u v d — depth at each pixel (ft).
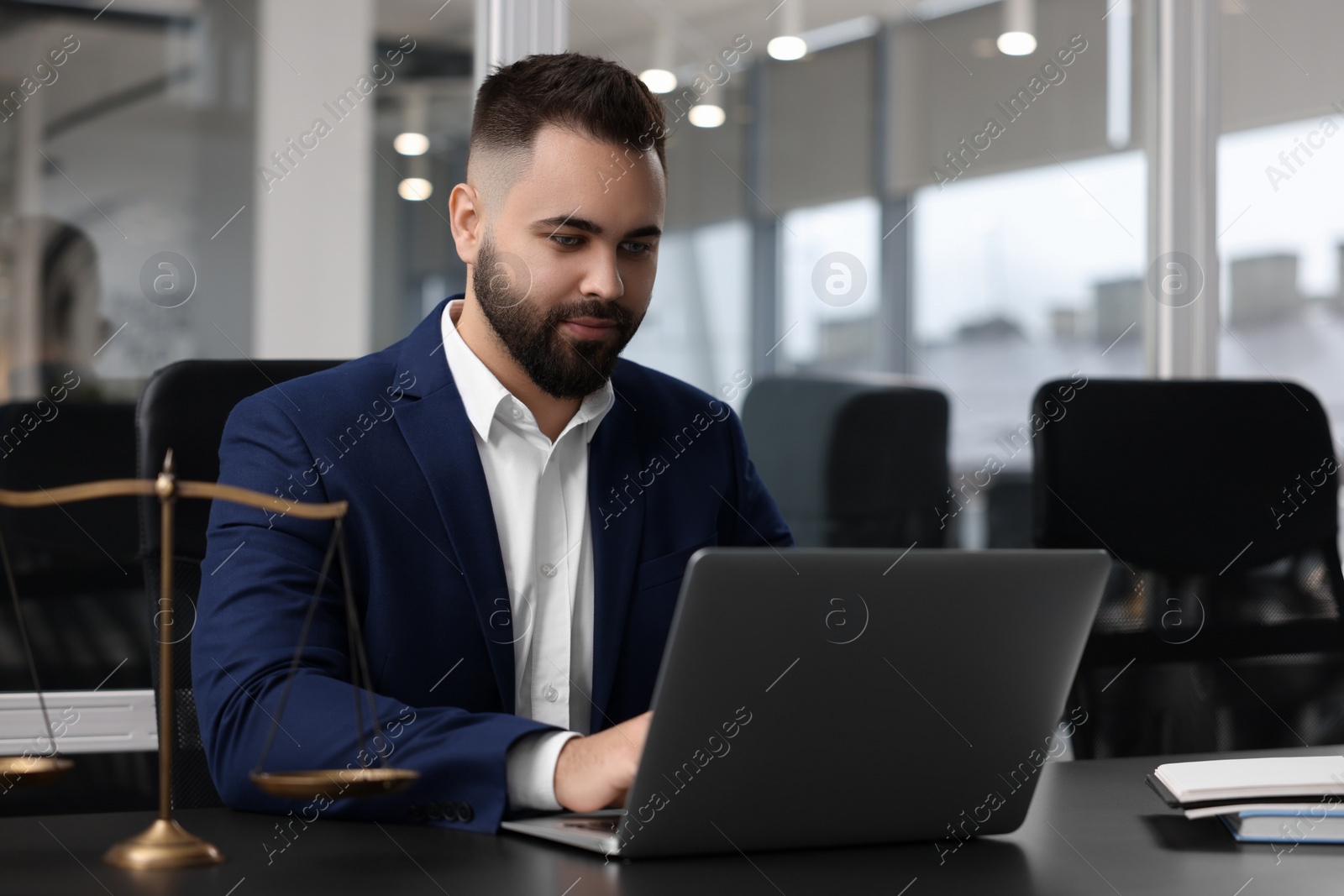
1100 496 5.88
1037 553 2.72
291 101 7.65
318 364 4.87
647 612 4.62
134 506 6.43
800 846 2.82
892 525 8.58
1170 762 4.19
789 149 8.51
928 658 2.71
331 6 7.72
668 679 2.53
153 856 2.53
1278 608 5.98
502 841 2.87
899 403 8.66
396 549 4.23
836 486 8.47
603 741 3.05
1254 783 2.99
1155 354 9.41
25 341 7.13
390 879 2.46
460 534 4.31
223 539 3.98
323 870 2.53
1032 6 9.11
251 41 7.57
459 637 4.28
